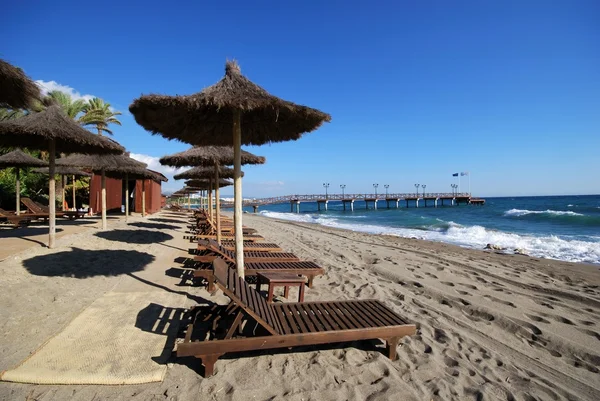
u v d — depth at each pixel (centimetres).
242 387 272
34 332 334
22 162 1089
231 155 656
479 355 358
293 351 336
